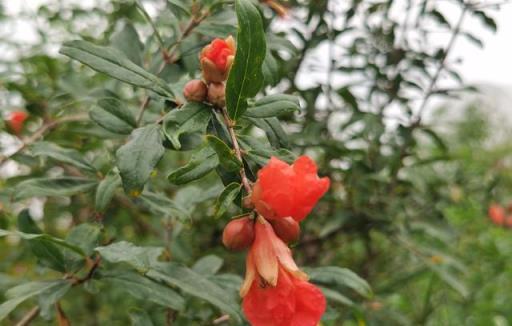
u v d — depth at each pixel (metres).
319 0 0.44
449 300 0.66
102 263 0.31
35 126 0.46
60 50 0.25
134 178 0.23
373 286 0.56
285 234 0.22
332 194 0.48
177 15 0.31
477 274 0.68
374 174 0.44
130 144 0.23
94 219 0.33
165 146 0.26
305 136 0.43
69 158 0.31
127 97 0.48
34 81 0.49
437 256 0.50
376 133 0.43
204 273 0.34
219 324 0.36
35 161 0.39
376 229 0.49
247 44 0.22
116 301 0.54
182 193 0.36
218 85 0.24
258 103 0.25
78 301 0.58
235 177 0.23
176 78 0.32
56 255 0.28
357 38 0.47
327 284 0.38
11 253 0.58
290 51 0.33
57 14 0.53
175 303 0.28
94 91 0.38
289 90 0.45
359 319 0.42
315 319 0.21
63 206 0.51
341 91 0.43
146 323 0.30
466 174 0.62
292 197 0.20
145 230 0.53
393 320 0.52
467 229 0.72
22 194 0.29
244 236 0.21
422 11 0.45
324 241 0.51
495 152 0.83
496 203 0.67
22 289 0.27
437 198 0.53
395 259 0.63
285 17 0.43
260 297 0.21
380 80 0.48
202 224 0.52
